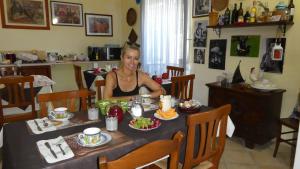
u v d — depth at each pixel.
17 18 4.39
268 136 2.71
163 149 0.96
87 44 5.18
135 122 1.47
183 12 3.82
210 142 1.43
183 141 1.44
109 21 5.39
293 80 2.68
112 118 1.39
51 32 4.75
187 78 2.75
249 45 3.05
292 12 2.55
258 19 2.75
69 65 4.98
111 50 5.10
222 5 3.29
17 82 2.37
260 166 2.35
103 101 1.76
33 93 2.48
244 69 3.15
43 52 4.61
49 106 1.92
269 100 2.56
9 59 4.17
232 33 3.24
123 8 5.42
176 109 1.84
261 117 2.57
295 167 1.40
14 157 1.08
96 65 4.61
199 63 3.78
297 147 1.37
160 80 3.04
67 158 1.06
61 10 4.78
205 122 1.35
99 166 0.80
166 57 4.25
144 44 4.73
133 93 2.12
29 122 1.52
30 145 1.20
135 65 2.03
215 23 3.22
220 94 2.96
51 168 1.00
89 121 1.55
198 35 3.72
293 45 2.64
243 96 2.70
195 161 1.40
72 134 1.33
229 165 2.38
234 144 2.84
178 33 3.97
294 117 2.53
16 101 2.42
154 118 1.61
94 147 1.17
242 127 2.76
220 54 3.43
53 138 1.28
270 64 2.86
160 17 4.27
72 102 1.91
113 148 1.17
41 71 4.52
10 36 4.38
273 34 2.80
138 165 0.89
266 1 2.85
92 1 5.11
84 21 5.07
